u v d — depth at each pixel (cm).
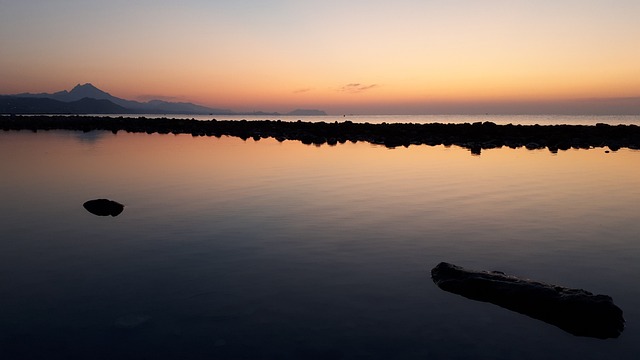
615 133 3825
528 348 536
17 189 1524
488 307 640
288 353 521
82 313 619
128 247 895
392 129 4556
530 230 1022
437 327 583
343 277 743
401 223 1076
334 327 579
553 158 2536
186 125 5809
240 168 2058
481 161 2370
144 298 664
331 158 2506
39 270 776
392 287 704
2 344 543
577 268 788
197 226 1048
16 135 4528
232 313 616
